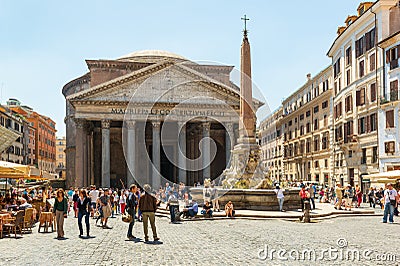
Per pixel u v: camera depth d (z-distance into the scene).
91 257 11.55
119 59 68.00
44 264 10.62
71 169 73.19
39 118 102.69
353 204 31.72
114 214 28.33
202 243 13.90
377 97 39.38
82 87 72.56
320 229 17.88
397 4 38.69
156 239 14.59
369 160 41.22
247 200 24.44
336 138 50.69
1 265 10.53
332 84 53.16
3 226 16.47
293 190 25.92
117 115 53.31
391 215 21.19
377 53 39.53
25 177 24.03
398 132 37.03
